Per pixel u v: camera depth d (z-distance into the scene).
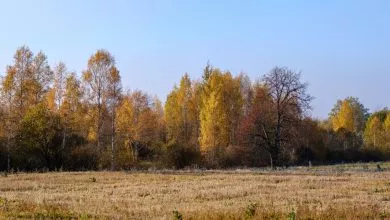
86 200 23.00
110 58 54.34
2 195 25.11
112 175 39.72
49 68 55.91
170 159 55.41
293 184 31.12
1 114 49.16
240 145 59.41
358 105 122.25
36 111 49.38
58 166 51.59
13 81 51.44
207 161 57.38
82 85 54.88
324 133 84.12
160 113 93.31
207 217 16.36
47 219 16.17
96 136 55.97
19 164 49.91
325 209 18.45
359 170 46.78
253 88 77.44
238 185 30.83
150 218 16.59
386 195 25.27
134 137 59.97
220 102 59.56
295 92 54.62
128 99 65.19
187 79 70.88
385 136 92.88
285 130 55.09
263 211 17.61
